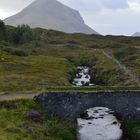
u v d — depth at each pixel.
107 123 64.25
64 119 54.78
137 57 140.00
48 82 85.75
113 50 185.50
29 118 50.47
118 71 99.62
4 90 71.19
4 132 42.62
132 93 55.69
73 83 99.06
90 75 117.75
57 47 199.62
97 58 152.75
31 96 57.47
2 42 176.75
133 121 55.72
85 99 55.25
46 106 54.72
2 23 194.00
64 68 120.69
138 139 51.56
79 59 155.00
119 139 53.91
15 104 53.00
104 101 55.50
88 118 68.12
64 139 48.41
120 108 55.69
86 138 53.88
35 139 43.72
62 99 54.88
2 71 101.25
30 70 106.81
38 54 169.25
